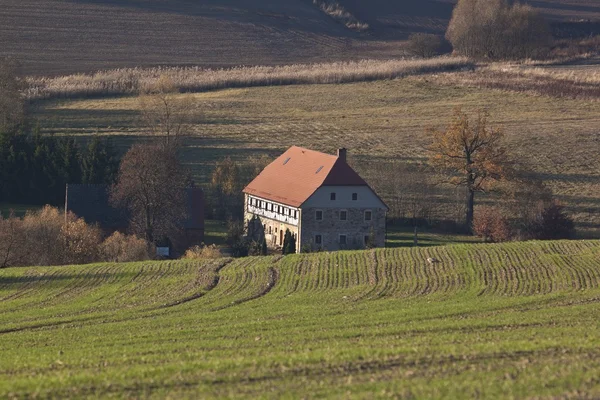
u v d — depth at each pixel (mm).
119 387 88125
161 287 185750
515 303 156500
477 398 78188
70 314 161750
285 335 126250
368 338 120812
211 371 92625
